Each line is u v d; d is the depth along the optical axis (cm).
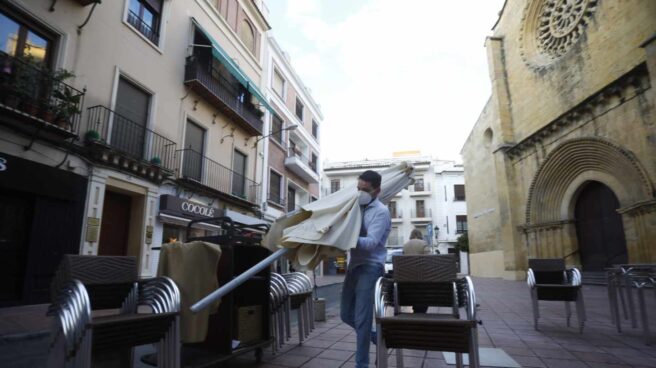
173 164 1332
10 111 775
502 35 2278
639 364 401
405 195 4684
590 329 593
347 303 347
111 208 1124
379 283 310
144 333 282
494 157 2222
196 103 1484
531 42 2017
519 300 1001
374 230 325
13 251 824
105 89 1077
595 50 1541
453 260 336
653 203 1235
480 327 615
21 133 830
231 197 1628
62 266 307
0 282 798
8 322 627
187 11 1467
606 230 1562
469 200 2855
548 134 1784
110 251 1109
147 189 1187
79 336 241
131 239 1162
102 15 1083
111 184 1059
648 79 1284
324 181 4869
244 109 1794
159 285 327
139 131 1209
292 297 482
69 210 933
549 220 1797
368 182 344
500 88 2209
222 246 380
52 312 278
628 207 1332
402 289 347
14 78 805
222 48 1692
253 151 1950
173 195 1322
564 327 612
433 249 4031
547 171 1794
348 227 314
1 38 845
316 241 306
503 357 420
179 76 1401
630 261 1333
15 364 414
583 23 1639
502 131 2141
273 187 2234
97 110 1041
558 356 433
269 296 425
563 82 1723
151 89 1252
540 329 596
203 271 343
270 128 2175
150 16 1305
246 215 1778
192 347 390
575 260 1673
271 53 2234
